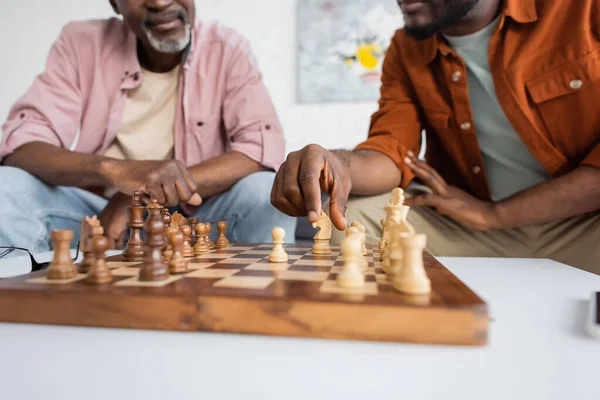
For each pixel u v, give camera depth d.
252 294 0.69
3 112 4.64
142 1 2.05
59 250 0.86
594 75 1.66
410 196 1.96
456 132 2.04
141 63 2.44
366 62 4.19
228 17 4.38
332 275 0.91
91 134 2.38
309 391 0.51
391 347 0.63
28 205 1.89
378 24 4.15
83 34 2.35
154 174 1.76
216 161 2.09
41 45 4.57
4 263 1.38
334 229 1.87
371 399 0.50
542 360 0.59
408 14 1.78
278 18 4.31
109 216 1.90
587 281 1.13
